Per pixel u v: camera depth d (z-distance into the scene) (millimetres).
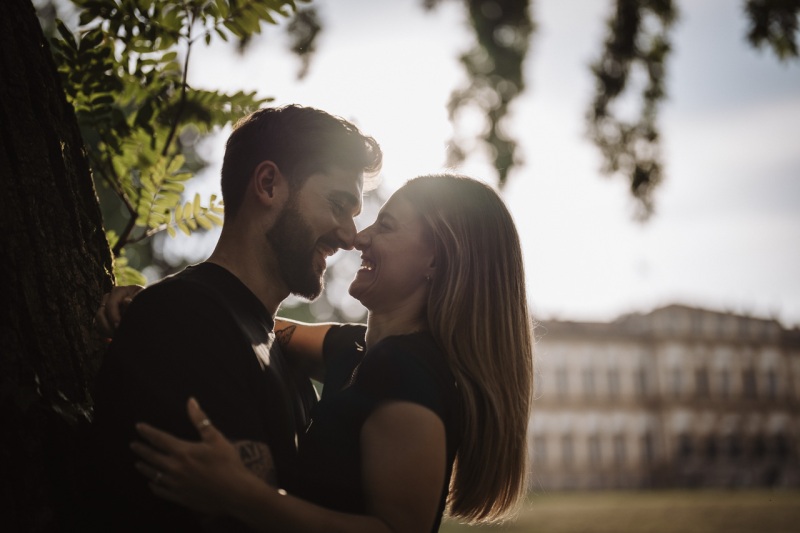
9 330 1783
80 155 2240
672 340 59000
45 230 1938
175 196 2697
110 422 1697
